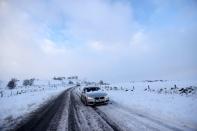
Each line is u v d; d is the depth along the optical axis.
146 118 7.45
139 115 8.18
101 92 13.58
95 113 9.68
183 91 15.97
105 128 6.41
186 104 9.70
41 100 19.89
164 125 6.22
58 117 9.18
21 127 7.68
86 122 7.60
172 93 16.09
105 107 11.61
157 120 6.98
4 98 25.08
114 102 13.71
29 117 9.88
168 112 8.24
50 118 9.08
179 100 11.41
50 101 18.38
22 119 9.45
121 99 15.13
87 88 15.09
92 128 6.57
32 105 15.52
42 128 7.15
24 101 19.06
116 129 6.19
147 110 9.23
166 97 13.55
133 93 19.52
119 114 8.80
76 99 19.03
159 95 15.30
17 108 13.98
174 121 6.65
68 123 7.64
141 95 16.70
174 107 9.26
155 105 10.41
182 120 6.70
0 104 17.44
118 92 23.16
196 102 9.88
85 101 13.44
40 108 13.33
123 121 7.25
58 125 7.42
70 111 10.92
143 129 5.91
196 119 6.68
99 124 7.07
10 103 17.77
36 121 8.64
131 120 7.30
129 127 6.29
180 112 8.00
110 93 22.95
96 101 12.55
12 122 8.88
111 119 7.83
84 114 9.59
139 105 11.04
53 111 11.37
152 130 5.73
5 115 11.12
